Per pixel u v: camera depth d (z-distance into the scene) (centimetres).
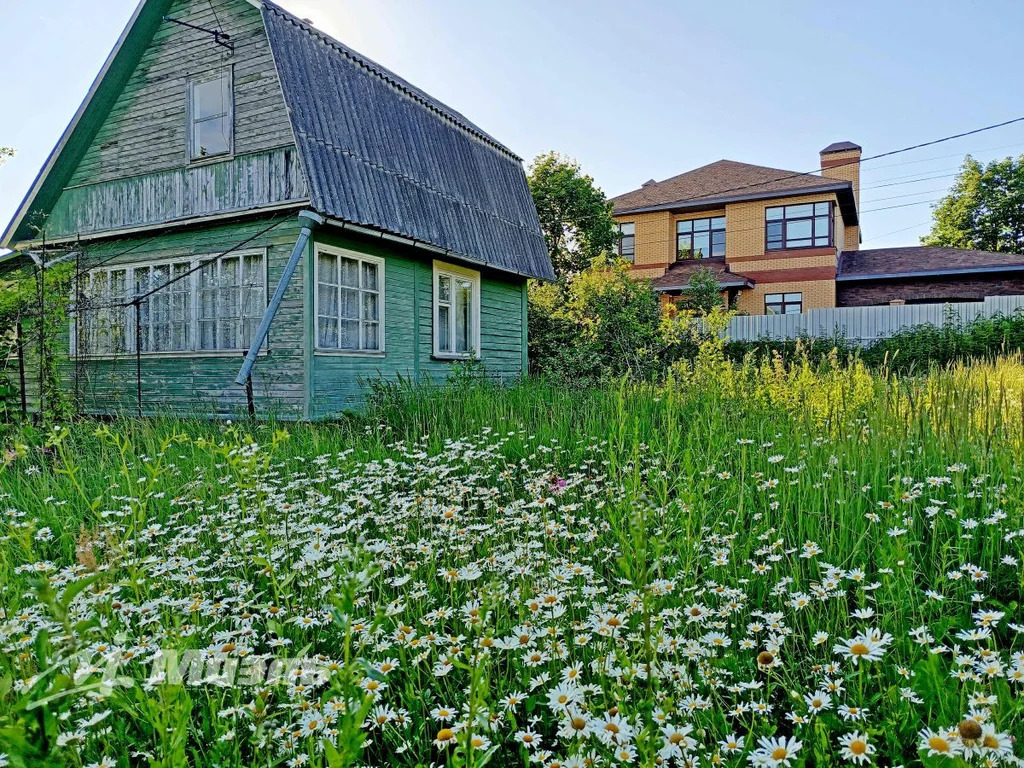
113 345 995
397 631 197
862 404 491
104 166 1021
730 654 195
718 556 254
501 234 1233
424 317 1073
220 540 309
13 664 158
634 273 2506
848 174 2578
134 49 964
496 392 803
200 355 921
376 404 773
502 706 175
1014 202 3341
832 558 272
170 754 118
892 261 2362
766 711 167
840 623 225
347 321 912
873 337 1789
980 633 176
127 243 995
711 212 2441
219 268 919
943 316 1709
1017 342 1476
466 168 1200
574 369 1099
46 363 770
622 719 142
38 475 490
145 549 312
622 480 347
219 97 918
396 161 985
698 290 1947
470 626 191
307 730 150
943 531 287
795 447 425
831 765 152
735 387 628
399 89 1085
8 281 786
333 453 511
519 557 258
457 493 377
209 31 870
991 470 338
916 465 361
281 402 850
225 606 232
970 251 2334
